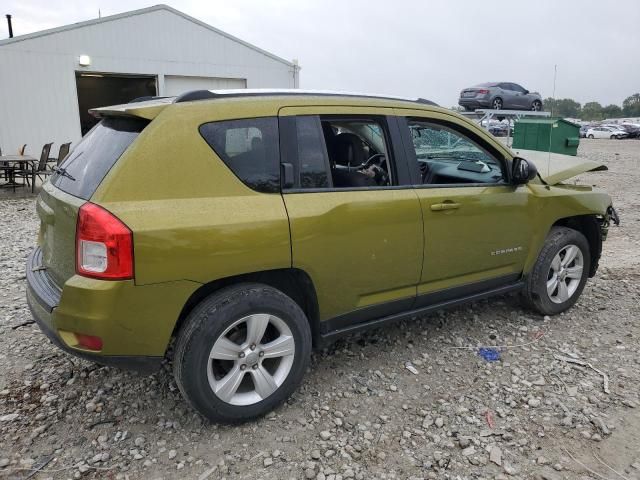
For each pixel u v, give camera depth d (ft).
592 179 46.83
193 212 8.60
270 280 9.98
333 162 10.73
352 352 12.57
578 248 14.74
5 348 12.53
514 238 13.21
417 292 11.75
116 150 8.80
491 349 12.78
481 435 9.47
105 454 8.84
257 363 9.55
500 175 13.14
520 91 73.46
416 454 8.98
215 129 9.09
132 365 8.65
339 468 8.61
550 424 9.82
